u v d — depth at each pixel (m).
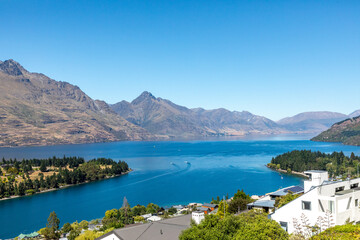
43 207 197.62
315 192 59.25
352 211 58.50
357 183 68.19
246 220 61.66
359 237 47.53
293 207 61.94
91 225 142.62
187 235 54.62
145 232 64.38
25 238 129.25
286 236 51.38
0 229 152.00
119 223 117.94
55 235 125.88
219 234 52.81
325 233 51.56
